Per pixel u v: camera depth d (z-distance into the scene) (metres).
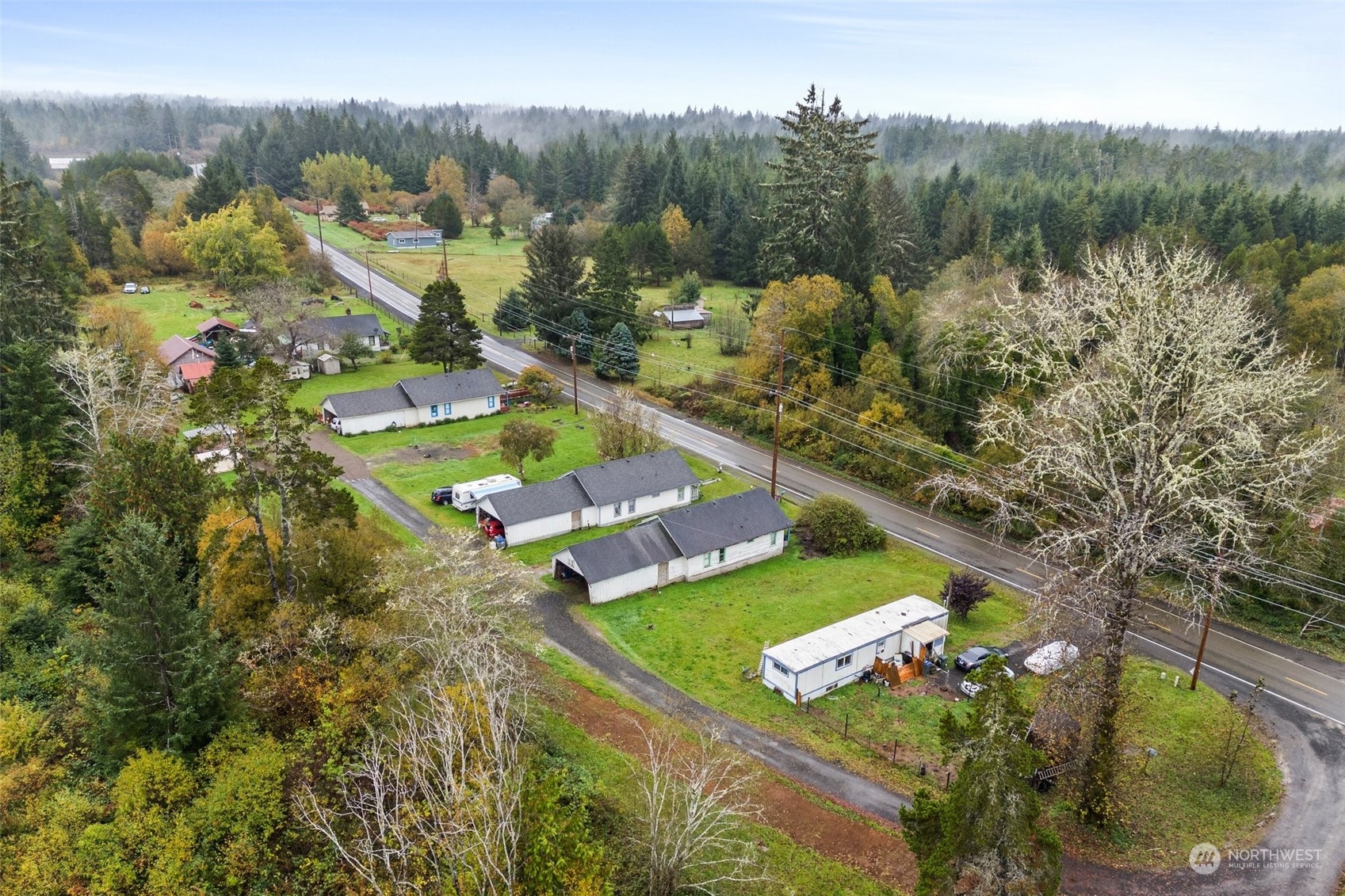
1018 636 41.66
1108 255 29.14
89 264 115.69
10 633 33.66
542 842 20.66
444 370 86.75
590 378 87.06
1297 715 35.53
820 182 95.94
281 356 84.06
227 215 111.69
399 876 21.80
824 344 70.88
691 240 128.12
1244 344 29.69
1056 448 29.42
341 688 28.59
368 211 188.12
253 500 32.66
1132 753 32.50
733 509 50.31
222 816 24.56
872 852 27.45
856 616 41.62
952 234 107.62
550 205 189.62
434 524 52.59
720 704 35.62
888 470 61.03
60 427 44.72
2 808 24.91
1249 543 39.28
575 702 35.12
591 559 44.66
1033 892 20.20
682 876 25.64
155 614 26.52
